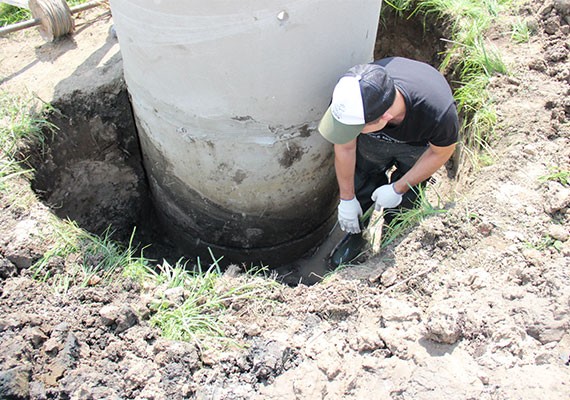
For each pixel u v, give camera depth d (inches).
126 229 145.6
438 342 86.7
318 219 133.4
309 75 97.0
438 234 101.0
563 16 135.3
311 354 88.4
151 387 83.8
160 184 127.4
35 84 130.6
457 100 129.3
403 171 118.8
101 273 99.8
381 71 86.9
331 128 88.4
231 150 107.0
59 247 100.6
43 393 81.8
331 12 89.6
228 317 94.3
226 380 86.0
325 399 82.7
